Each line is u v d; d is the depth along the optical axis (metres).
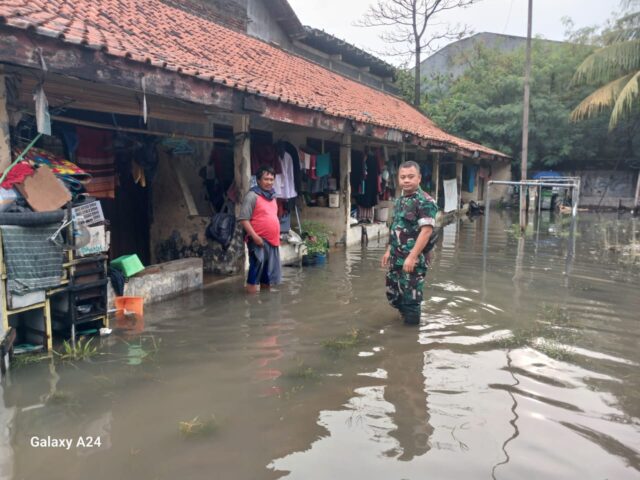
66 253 4.55
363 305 6.25
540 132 22.97
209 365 4.27
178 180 8.02
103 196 6.75
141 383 3.89
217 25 11.68
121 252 7.91
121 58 4.73
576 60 23.69
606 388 3.89
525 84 17.16
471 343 4.88
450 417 3.40
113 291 5.66
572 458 2.92
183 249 8.18
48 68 4.12
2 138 4.16
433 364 4.34
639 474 2.78
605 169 23.86
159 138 7.36
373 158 13.05
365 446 3.03
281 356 4.50
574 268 8.88
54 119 5.39
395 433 3.19
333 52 18.50
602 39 21.25
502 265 9.15
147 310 5.94
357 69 20.97
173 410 3.47
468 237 13.19
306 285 7.36
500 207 23.61
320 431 3.21
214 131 8.80
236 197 7.81
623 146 23.53
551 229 15.01
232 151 8.98
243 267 7.89
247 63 9.09
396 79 24.53
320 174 10.81
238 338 4.96
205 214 8.70
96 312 4.91
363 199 13.16
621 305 6.37
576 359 4.50
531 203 21.00
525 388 3.88
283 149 9.20
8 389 3.76
